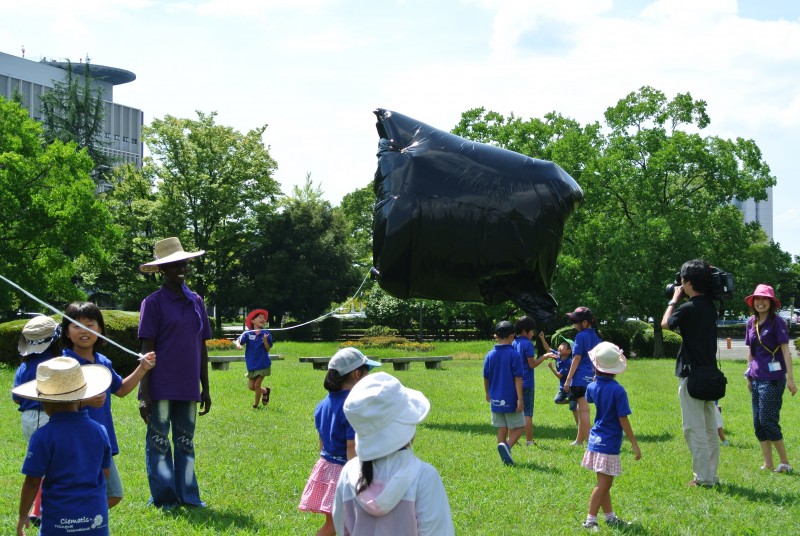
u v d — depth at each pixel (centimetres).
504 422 923
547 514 670
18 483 723
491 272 1063
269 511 657
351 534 330
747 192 3381
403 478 319
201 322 685
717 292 808
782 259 3372
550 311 1099
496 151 1106
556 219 1070
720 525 647
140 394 662
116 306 5134
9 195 2808
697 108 3494
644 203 3447
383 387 325
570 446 1022
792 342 3988
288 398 1427
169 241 688
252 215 4791
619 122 3569
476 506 685
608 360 637
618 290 3139
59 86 5525
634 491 765
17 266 2891
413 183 1066
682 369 803
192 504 665
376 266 1095
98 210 2978
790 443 1065
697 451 797
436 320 4547
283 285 4944
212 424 1102
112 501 569
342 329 5012
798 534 627
